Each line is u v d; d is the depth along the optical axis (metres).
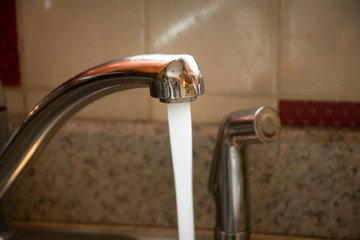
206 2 0.54
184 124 0.38
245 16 0.54
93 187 0.58
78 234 0.55
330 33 0.53
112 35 0.57
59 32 0.57
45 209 0.59
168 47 0.56
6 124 0.49
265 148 0.54
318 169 0.54
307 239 0.55
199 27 0.55
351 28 0.53
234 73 0.56
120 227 0.58
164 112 0.58
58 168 0.58
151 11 0.56
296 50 0.54
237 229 0.46
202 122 0.57
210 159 0.55
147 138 0.56
